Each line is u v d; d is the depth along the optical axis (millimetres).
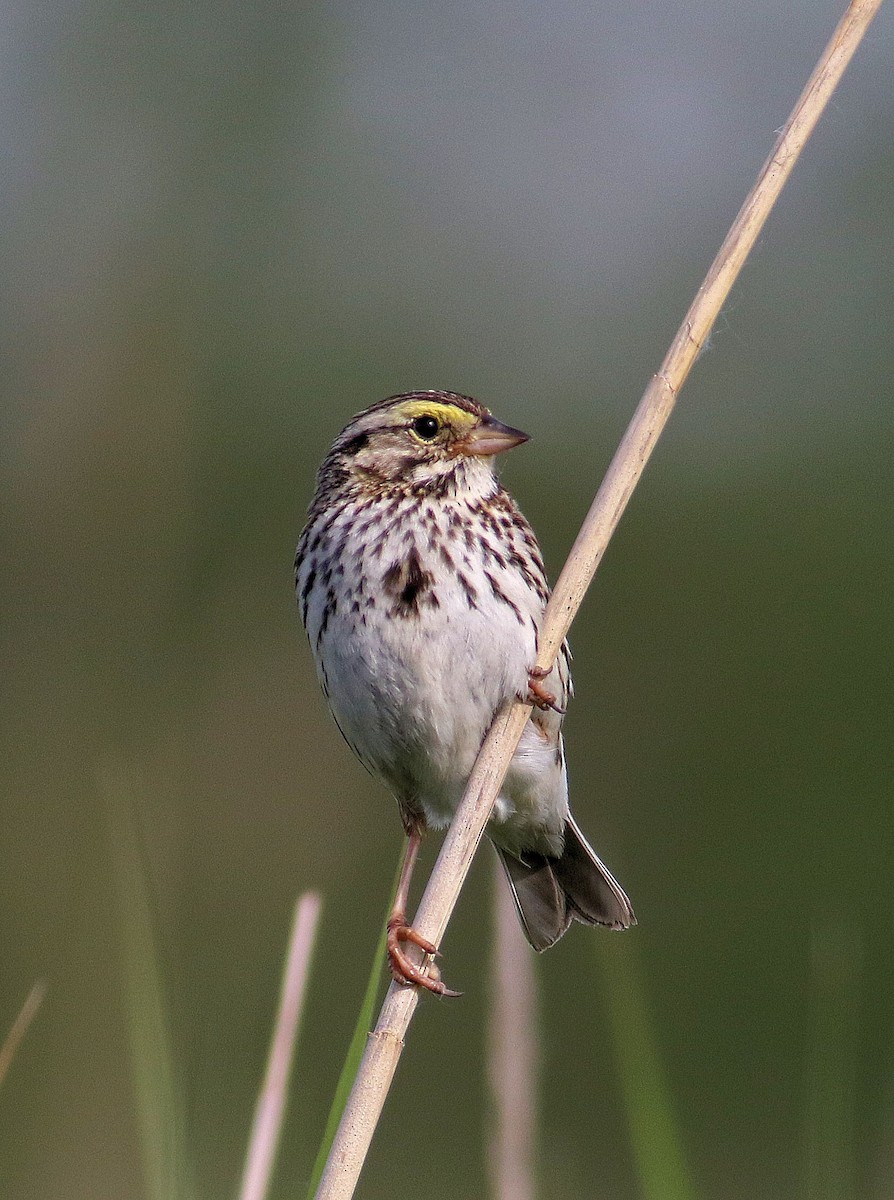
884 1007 16234
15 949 13734
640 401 6219
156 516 15227
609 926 7512
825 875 17812
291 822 15344
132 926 5418
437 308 20234
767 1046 16172
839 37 5988
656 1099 5387
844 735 18656
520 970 5570
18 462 15273
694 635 19312
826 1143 5289
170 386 15844
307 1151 12953
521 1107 5508
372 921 15258
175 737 14969
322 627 7137
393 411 7230
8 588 14930
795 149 6012
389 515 7074
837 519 19656
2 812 14281
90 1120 11930
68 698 14766
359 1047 5371
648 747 18922
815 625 19203
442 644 6855
